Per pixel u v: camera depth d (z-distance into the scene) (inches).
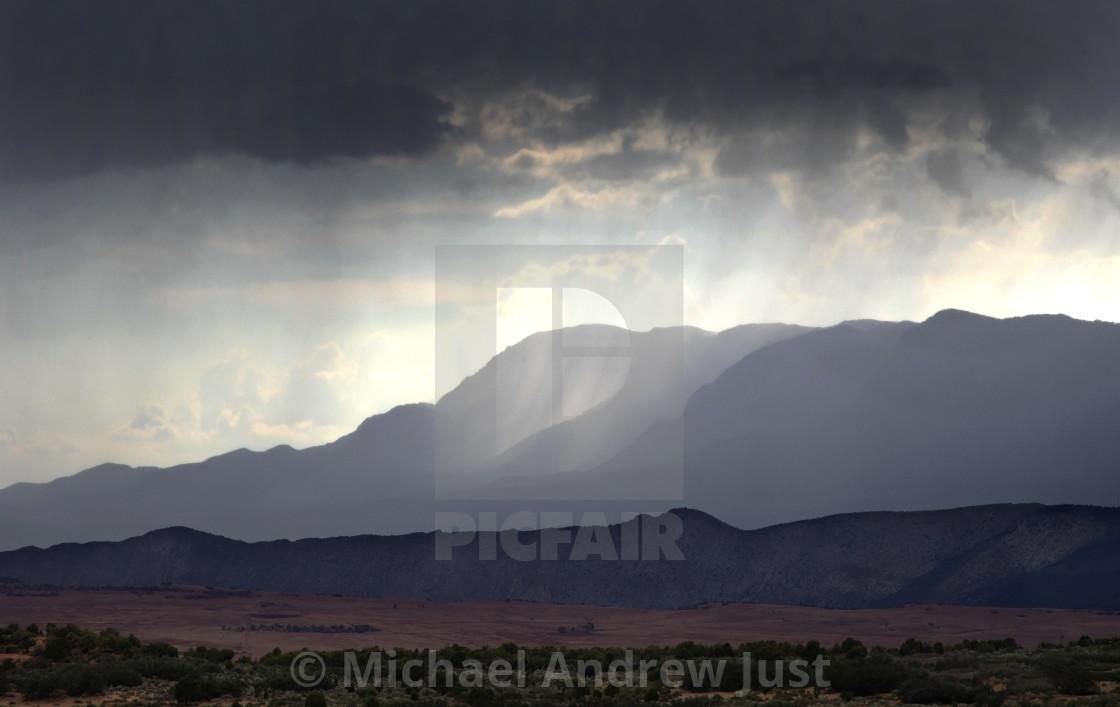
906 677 2133.4
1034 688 2047.2
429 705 2078.0
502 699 2135.8
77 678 2241.6
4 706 2138.3
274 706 2092.8
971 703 1962.4
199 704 2150.6
